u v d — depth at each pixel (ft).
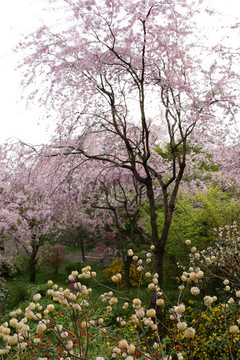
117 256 34.60
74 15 15.16
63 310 12.81
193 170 34.83
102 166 27.17
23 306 18.43
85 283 31.83
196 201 27.61
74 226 37.27
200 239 22.36
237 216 22.16
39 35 16.06
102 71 17.76
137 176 19.34
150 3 14.37
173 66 17.74
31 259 32.58
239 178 25.02
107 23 15.46
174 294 23.70
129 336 11.09
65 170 22.68
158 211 29.17
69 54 16.72
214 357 13.12
